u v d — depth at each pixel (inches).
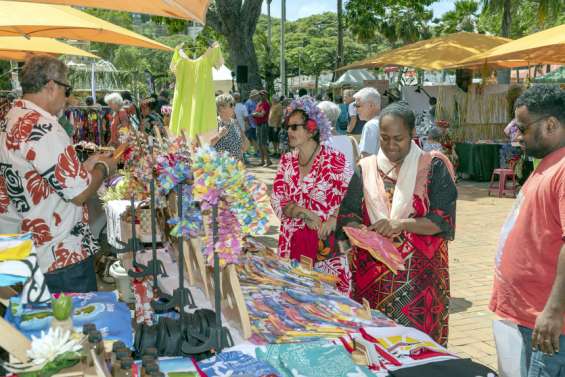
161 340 86.0
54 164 113.4
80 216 124.7
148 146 122.6
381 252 108.1
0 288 87.3
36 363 66.7
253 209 83.7
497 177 525.3
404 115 112.3
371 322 95.6
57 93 116.8
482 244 303.9
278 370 78.7
